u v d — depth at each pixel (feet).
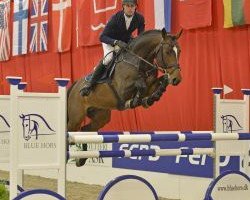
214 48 29.32
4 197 16.80
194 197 26.53
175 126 31.53
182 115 31.04
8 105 16.63
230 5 27.89
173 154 18.20
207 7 29.09
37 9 43.24
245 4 27.09
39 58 43.52
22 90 14.99
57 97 14.71
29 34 44.42
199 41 30.01
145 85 20.59
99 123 24.64
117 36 22.26
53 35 41.37
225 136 18.40
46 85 42.70
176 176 27.71
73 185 33.40
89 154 15.81
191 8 29.91
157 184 28.84
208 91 29.66
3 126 16.52
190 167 26.86
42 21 42.65
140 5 33.40
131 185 14.66
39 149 14.42
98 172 33.40
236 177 17.56
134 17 22.16
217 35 29.14
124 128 35.14
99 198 14.15
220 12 28.91
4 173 39.09
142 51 21.04
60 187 14.73
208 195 16.96
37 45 43.21
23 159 14.17
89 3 37.47
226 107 20.70
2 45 47.55
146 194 14.94
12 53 46.68
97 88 22.63
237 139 18.70
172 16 31.40
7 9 47.14
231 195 17.42
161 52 20.53
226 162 24.52
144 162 29.81
